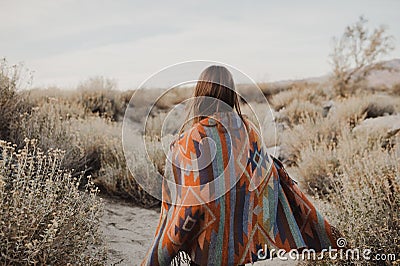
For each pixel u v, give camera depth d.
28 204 2.73
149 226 4.40
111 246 3.77
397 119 7.47
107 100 8.73
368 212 3.41
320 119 8.45
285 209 2.64
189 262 2.63
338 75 11.95
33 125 5.16
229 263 2.39
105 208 4.73
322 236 2.75
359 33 11.97
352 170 4.80
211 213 2.37
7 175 2.89
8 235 2.51
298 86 11.45
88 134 6.04
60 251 2.71
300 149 7.00
